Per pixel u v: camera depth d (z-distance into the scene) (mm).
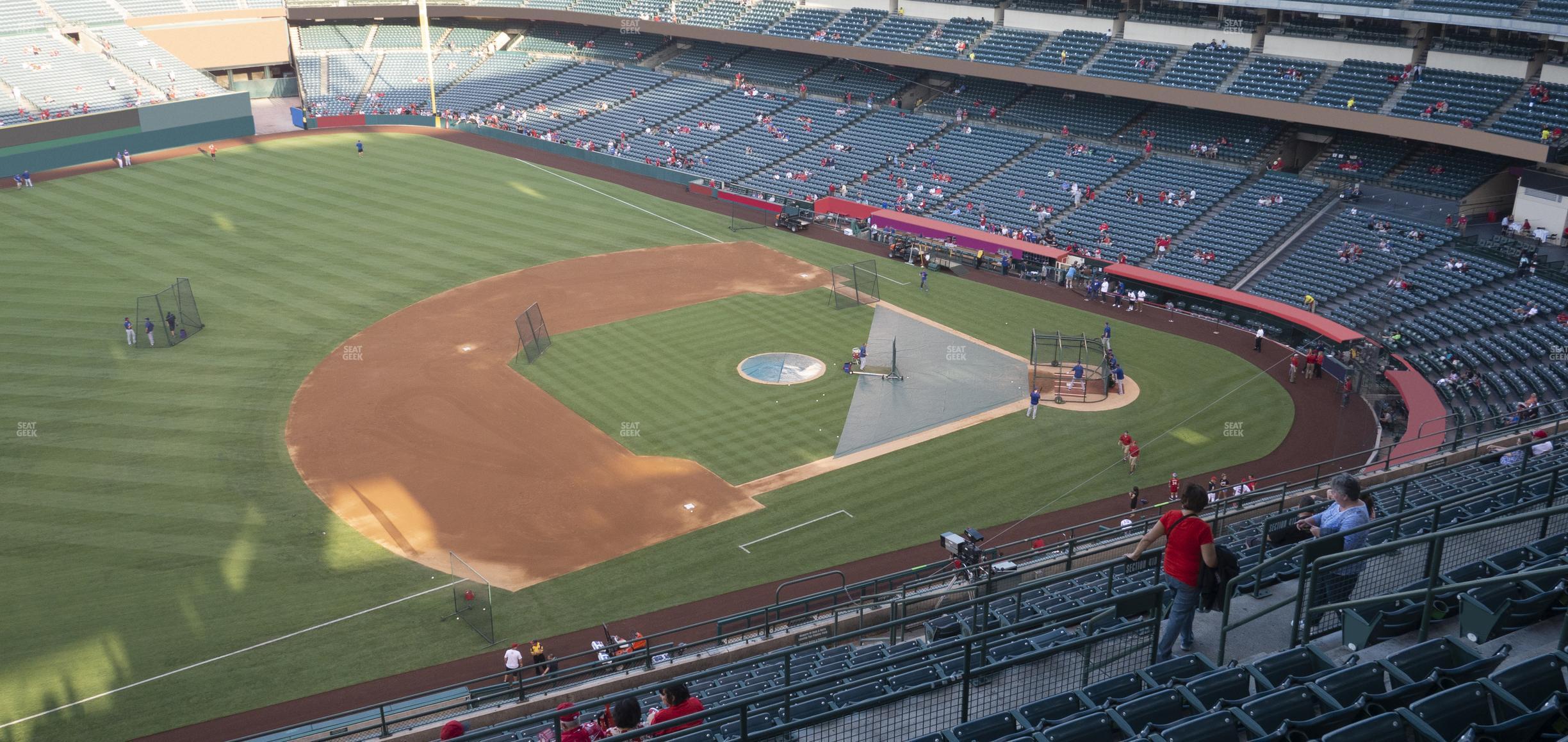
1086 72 74500
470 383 52031
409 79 111125
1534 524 18859
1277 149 70250
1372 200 64125
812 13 92625
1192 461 45281
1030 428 48281
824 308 62125
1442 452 38844
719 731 16438
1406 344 53312
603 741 12719
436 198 80875
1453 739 11547
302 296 62281
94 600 35688
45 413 48031
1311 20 69125
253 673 32531
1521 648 13859
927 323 60312
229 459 44812
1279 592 17969
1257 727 12078
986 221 71875
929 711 16266
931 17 87125
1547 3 55781
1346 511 16453
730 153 87625
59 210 75750
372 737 27547
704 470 44594
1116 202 70812
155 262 66562
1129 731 12711
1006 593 18844
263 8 108812
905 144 82688
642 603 36188
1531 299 52375
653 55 106250
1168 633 15438
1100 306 63344
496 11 109438
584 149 92875
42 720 30406
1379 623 14742
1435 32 64812
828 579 37375
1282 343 57688
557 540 39781
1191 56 72125
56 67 93000
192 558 38156
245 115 96250
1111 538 36094
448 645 34062
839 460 45375
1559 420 37000
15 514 40312
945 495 42781
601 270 67812
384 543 39406
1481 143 56438
